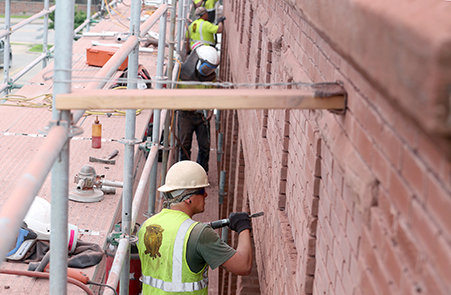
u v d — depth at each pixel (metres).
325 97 1.42
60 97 1.36
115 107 1.37
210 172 10.92
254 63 4.79
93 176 3.32
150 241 3.34
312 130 1.96
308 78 2.01
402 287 1.01
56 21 1.46
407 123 0.99
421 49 0.72
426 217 0.90
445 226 0.83
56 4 1.45
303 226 2.10
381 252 1.14
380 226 1.14
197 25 10.89
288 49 2.62
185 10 9.52
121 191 3.53
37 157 1.23
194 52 8.09
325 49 1.72
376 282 1.17
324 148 1.81
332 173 1.67
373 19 0.94
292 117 2.61
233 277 6.44
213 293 7.54
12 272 2.48
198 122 8.77
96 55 6.07
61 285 1.66
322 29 1.37
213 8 14.28
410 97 0.76
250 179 4.83
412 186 0.96
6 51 5.83
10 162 3.54
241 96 1.37
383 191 1.14
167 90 1.41
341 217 1.53
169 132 6.86
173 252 3.28
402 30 0.80
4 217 1.00
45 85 5.32
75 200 3.28
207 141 9.02
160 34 4.64
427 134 0.75
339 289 1.53
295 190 2.43
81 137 4.28
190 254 3.28
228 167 9.91
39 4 28.11
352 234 1.40
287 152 2.76
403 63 0.79
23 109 4.64
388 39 0.86
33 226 2.77
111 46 6.84
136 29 2.92
